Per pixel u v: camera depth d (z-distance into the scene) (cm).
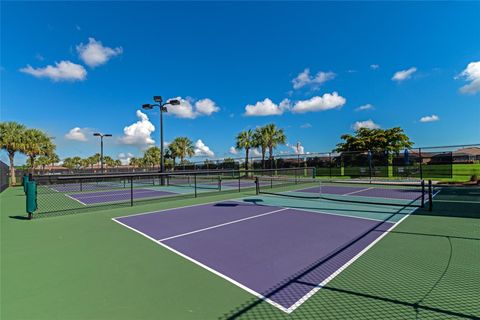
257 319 274
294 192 1523
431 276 371
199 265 425
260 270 403
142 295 327
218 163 3259
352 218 777
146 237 595
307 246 518
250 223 723
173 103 2083
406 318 272
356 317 275
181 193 1554
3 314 286
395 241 540
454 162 2183
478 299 308
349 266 412
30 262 444
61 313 288
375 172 2339
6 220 802
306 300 311
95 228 686
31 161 3053
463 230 621
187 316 280
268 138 3366
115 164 7606
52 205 1116
